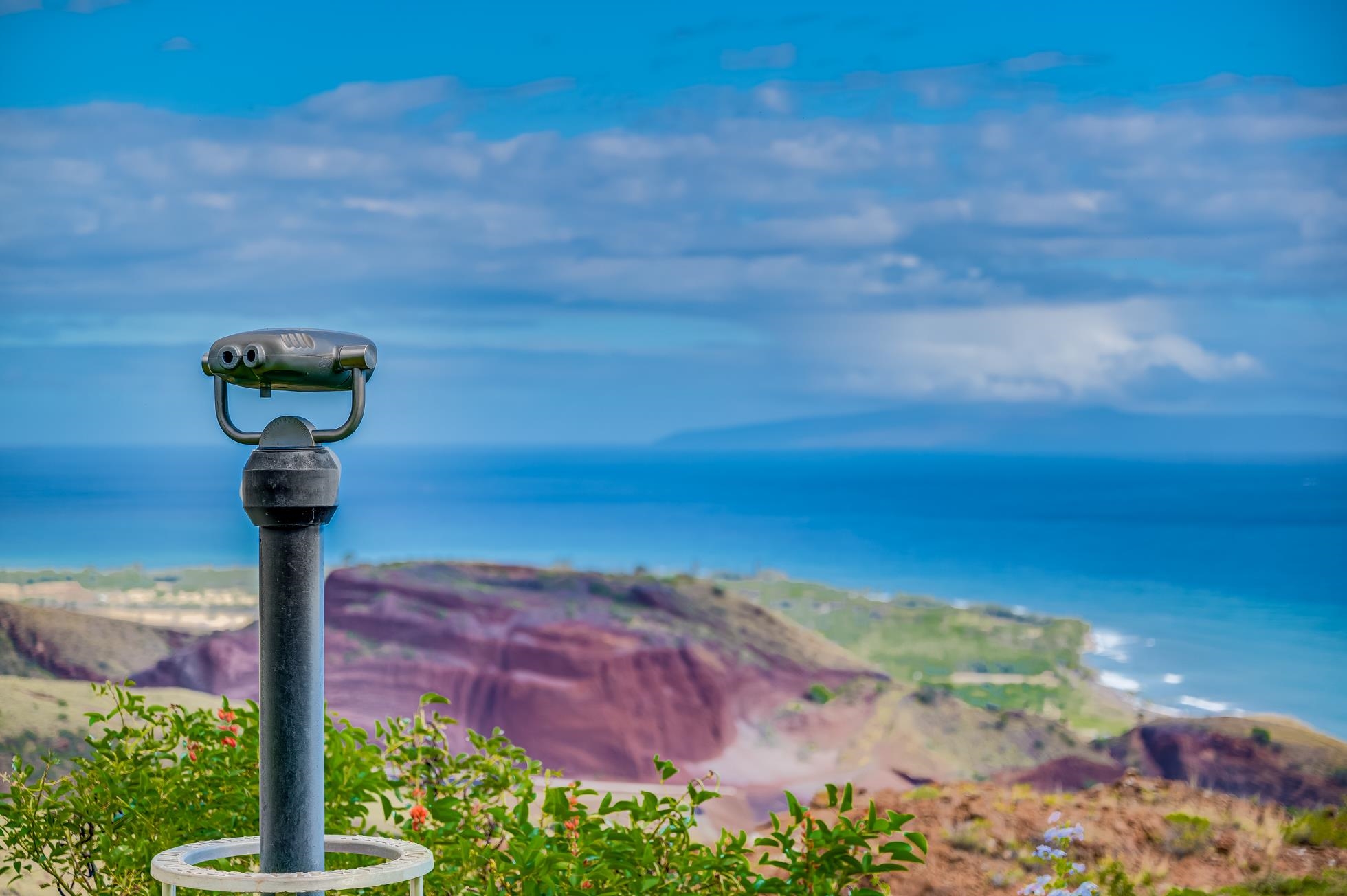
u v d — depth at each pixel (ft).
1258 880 15.56
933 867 16.84
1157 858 16.43
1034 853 16.88
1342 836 16.62
